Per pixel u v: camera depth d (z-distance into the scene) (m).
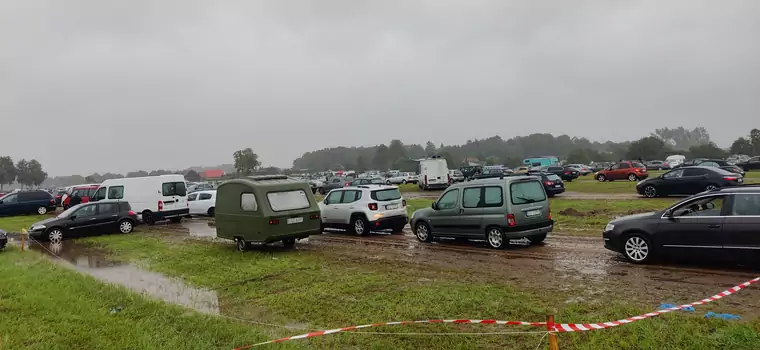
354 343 5.86
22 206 30.61
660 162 63.84
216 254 13.12
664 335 5.30
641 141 99.88
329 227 16.67
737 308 6.30
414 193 38.62
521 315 6.55
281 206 13.12
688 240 8.68
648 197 23.27
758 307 6.30
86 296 8.70
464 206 12.45
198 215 26.53
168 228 21.02
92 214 18.86
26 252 15.45
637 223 9.38
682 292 7.25
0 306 7.92
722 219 8.34
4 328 6.73
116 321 7.11
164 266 11.86
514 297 7.44
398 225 15.99
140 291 9.37
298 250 13.43
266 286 9.27
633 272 8.73
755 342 4.91
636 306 6.67
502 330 5.97
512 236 11.45
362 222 15.63
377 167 162.00
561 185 27.44
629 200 21.92
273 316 7.33
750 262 8.08
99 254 14.62
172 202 23.12
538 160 65.69
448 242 13.47
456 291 7.88
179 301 8.59
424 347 5.59
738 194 8.38
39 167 144.12
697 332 5.29
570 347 5.29
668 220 8.98
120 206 19.59
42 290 9.09
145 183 22.78
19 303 8.08
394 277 9.32
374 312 7.09
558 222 16.30
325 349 5.69
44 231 17.73
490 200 11.88
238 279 9.99
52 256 14.78
